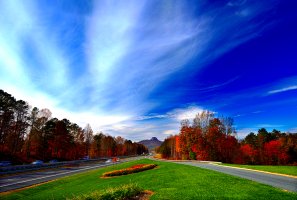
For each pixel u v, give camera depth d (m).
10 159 61.22
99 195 13.09
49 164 58.19
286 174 21.75
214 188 14.27
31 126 80.50
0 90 66.19
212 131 74.06
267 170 25.03
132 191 14.24
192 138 77.31
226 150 73.44
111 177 30.47
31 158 74.56
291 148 85.38
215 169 28.52
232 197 11.72
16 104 73.62
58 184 31.22
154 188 16.03
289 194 11.92
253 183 15.50
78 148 106.38
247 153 87.31
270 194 12.01
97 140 139.88
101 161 98.38
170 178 20.53
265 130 111.44
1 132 68.81
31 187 28.61
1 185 30.62
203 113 78.44
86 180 31.33
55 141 83.81
